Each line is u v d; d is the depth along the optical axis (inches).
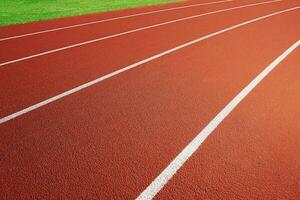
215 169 135.9
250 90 214.2
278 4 629.6
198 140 157.2
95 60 278.7
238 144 153.3
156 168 137.2
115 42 339.3
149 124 172.6
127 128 168.6
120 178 131.3
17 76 241.6
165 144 154.3
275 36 362.6
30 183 128.8
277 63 267.4
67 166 138.8
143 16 502.0
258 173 133.0
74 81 231.9
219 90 214.8
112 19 475.8
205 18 481.1
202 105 193.8
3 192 123.9
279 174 132.2
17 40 350.9
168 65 265.6
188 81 230.7
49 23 447.5
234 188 124.8
